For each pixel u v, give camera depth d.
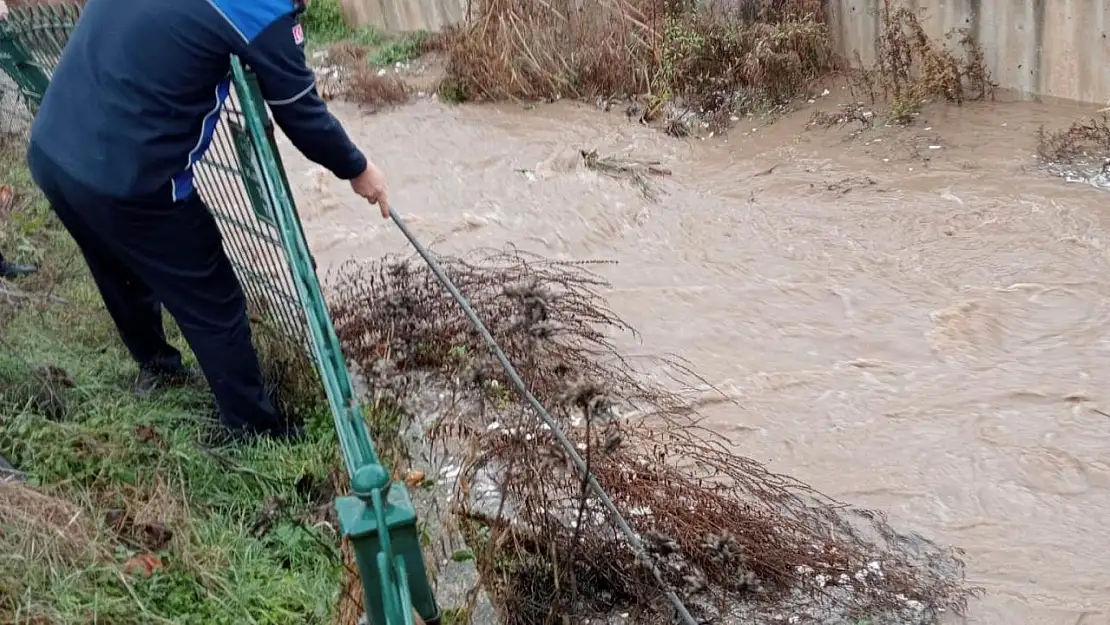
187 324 3.69
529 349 3.91
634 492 3.38
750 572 3.33
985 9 7.77
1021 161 7.00
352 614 2.80
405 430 3.71
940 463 4.27
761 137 8.24
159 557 3.24
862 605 3.38
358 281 5.61
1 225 5.66
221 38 3.17
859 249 6.20
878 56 8.31
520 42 9.80
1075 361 4.88
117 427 3.81
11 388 3.91
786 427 4.59
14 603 2.89
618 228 6.87
